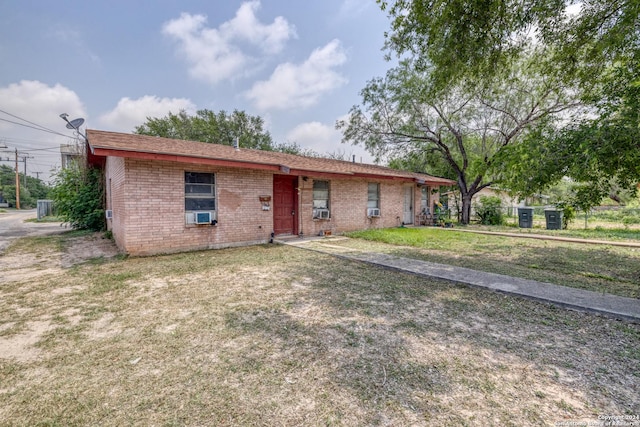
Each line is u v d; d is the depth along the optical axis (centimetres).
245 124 2950
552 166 557
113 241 907
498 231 1243
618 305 363
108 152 579
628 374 227
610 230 1259
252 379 221
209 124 2742
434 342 279
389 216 1373
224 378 222
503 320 332
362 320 331
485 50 593
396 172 1425
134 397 200
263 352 261
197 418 180
